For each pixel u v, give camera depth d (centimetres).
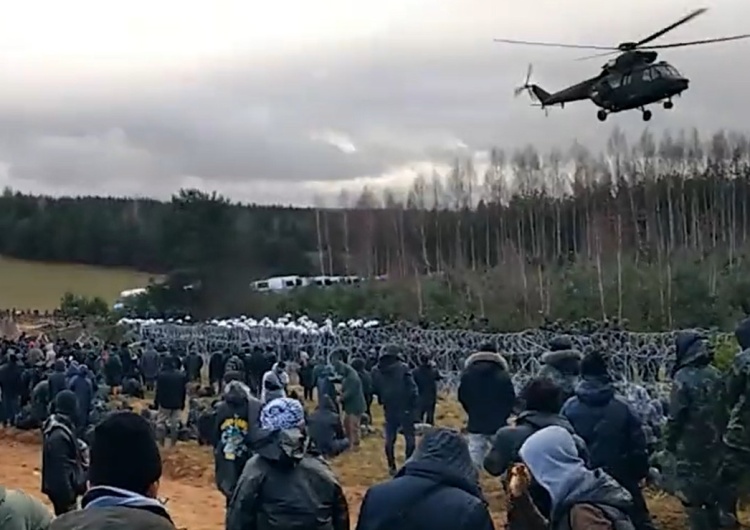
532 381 672
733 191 6475
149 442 382
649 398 1580
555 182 7462
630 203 6631
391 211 8206
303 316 4650
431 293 4928
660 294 3625
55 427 946
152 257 9156
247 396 952
